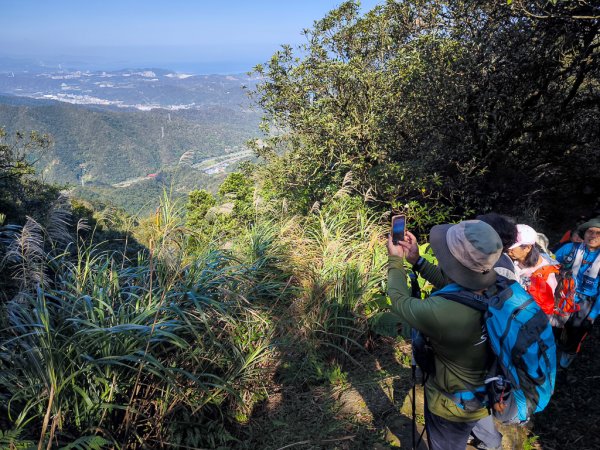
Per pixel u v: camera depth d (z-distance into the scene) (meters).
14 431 2.35
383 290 4.49
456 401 1.84
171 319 3.20
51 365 2.53
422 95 7.55
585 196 7.74
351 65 8.86
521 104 7.67
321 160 8.85
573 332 3.46
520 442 2.82
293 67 9.80
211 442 2.99
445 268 1.76
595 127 7.92
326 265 4.54
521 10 6.63
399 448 2.78
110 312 2.94
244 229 5.37
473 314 1.69
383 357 4.00
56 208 3.54
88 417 2.76
